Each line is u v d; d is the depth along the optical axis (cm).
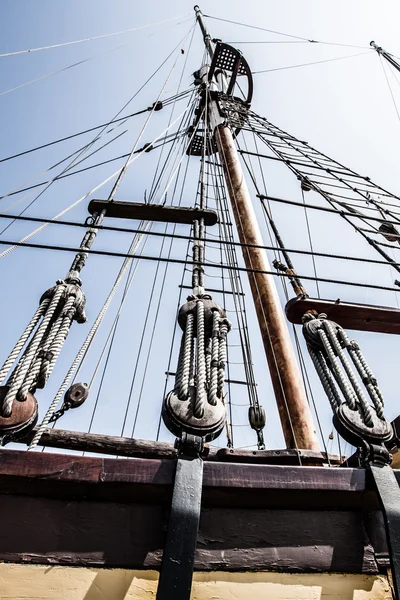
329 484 209
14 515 194
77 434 300
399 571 182
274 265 545
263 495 207
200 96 1409
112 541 194
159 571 189
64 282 299
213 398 238
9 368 234
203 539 201
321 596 195
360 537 215
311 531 212
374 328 405
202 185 705
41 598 177
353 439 240
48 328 280
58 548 189
